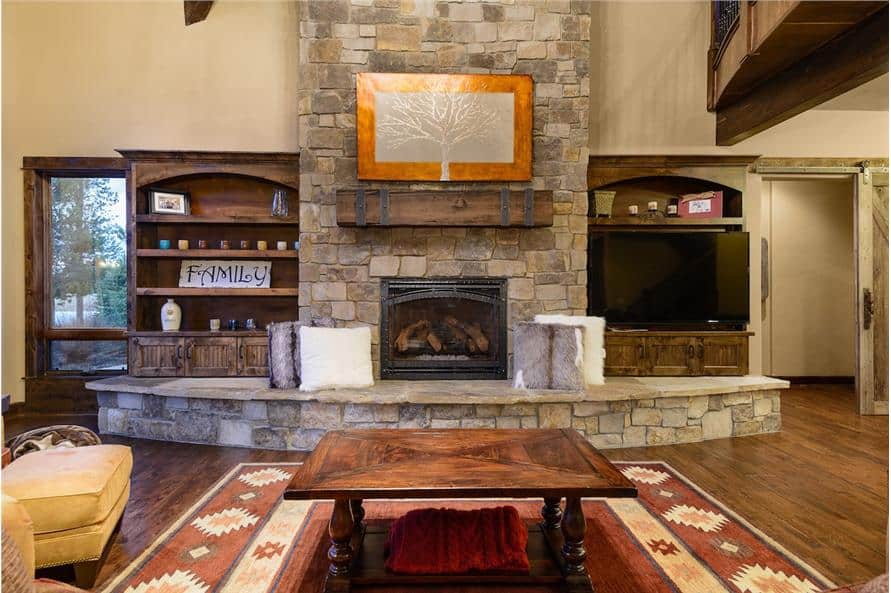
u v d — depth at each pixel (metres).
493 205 4.05
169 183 4.82
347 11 4.17
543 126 4.25
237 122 4.78
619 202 5.06
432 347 4.41
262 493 3.00
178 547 2.41
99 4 4.74
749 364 4.82
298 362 3.93
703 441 4.00
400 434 2.55
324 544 2.44
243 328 4.87
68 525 2.06
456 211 4.03
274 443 3.79
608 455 3.66
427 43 4.19
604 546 2.41
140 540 2.47
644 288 4.63
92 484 2.14
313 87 4.17
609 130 4.83
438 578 1.99
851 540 2.46
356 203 4.01
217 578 2.17
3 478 2.08
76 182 4.86
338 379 3.87
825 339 6.32
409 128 4.13
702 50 4.83
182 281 4.78
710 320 4.63
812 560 2.29
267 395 3.74
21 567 1.27
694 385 4.05
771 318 6.34
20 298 4.72
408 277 4.25
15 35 4.68
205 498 2.93
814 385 6.21
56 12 4.72
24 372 4.74
